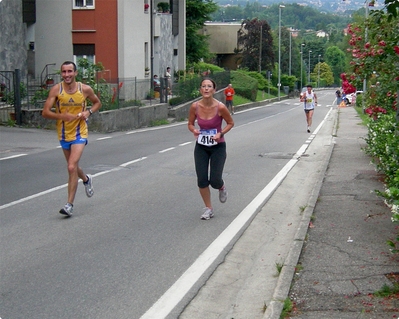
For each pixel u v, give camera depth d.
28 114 22.34
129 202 9.90
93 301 5.61
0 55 27.73
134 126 26.78
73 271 6.43
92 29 30.56
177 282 6.16
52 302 5.58
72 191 8.80
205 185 8.73
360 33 12.90
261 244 7.75
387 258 6.55
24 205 9.52
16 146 17.08
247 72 76.81
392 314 5.04
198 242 7.63
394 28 10.59
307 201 10.31
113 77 30.66
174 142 19.56
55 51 30.94
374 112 14.45
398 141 9.31
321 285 5.75
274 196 10.88
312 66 137.88
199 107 8.52
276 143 19.95
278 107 57.19
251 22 81.75
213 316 5.41
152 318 5.26
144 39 33.34
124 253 7.10
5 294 5.77
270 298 5.84
